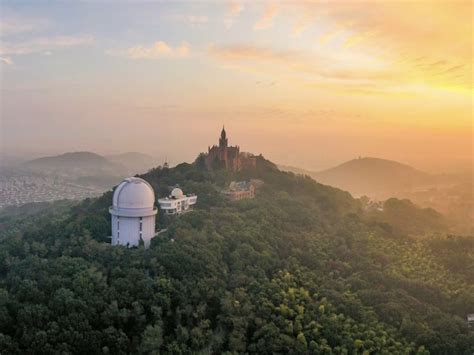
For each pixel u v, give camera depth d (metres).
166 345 131.00
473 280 192.25
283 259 187.50
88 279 142.12
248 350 134.12
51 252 178.62
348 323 146.12
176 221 193.88
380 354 133.62
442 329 147.38
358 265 195.88
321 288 167.25
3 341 118.12
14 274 157.38
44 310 127.94
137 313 134.50
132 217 176.75
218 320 143.62
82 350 123.25
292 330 138.25
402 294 169.38
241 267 168.12
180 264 156.00
